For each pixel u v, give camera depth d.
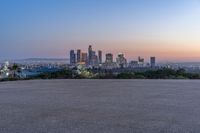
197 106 8.66
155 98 10.49
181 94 11.77
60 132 5.58
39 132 5.58
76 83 18.64
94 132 5.57
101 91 13.06
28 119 6.76
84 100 9.99
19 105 8.93
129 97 10.78
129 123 6.32
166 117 7.01
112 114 7.38
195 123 6.36
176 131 5.67
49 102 9.55
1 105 8.95
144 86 15.79
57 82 19.88
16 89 14.38
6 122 6.45
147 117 6.99
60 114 7.39
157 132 5.61
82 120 6.64
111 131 5.65
